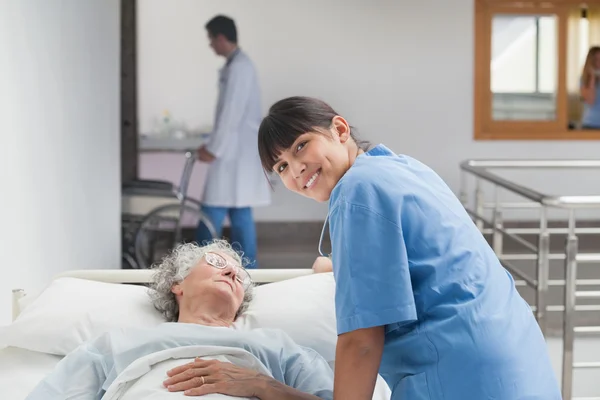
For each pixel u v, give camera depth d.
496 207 3.93
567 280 2.87
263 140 1.47
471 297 1.39
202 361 1.65
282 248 6.13
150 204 5.32
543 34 6.45
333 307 2.21
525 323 1.47
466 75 6.39
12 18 2.79
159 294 2.09
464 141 6.45
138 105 6.19
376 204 1.37
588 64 6.48
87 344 1.84
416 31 6.34
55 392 1.76
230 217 5.48
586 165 4.21
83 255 3.66
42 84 3.11
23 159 2.88
